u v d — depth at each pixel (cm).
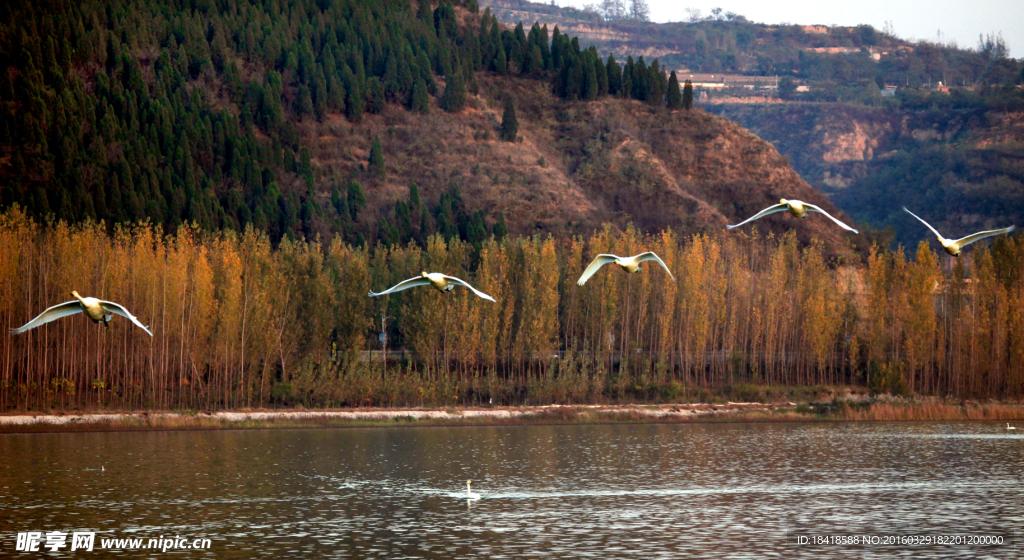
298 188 14288
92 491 5497
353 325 9494
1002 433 8481
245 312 9019
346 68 17250
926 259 10575
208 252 9756
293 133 15388
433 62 18938
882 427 8962
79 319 8800
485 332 9756
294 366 9394
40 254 8831
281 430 8500
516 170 16375
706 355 11025
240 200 13112
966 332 10488
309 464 6619
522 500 5394
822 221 16250
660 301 10519
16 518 4753
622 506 5228
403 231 13650
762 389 10219
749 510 5134
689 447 7588
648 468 6525
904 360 10512
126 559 4019
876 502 5366
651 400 10025
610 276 10281
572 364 9975
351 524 4731
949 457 7025
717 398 10094
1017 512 5097
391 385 9381
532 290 10000
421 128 17088
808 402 10050
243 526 4659
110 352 8919
